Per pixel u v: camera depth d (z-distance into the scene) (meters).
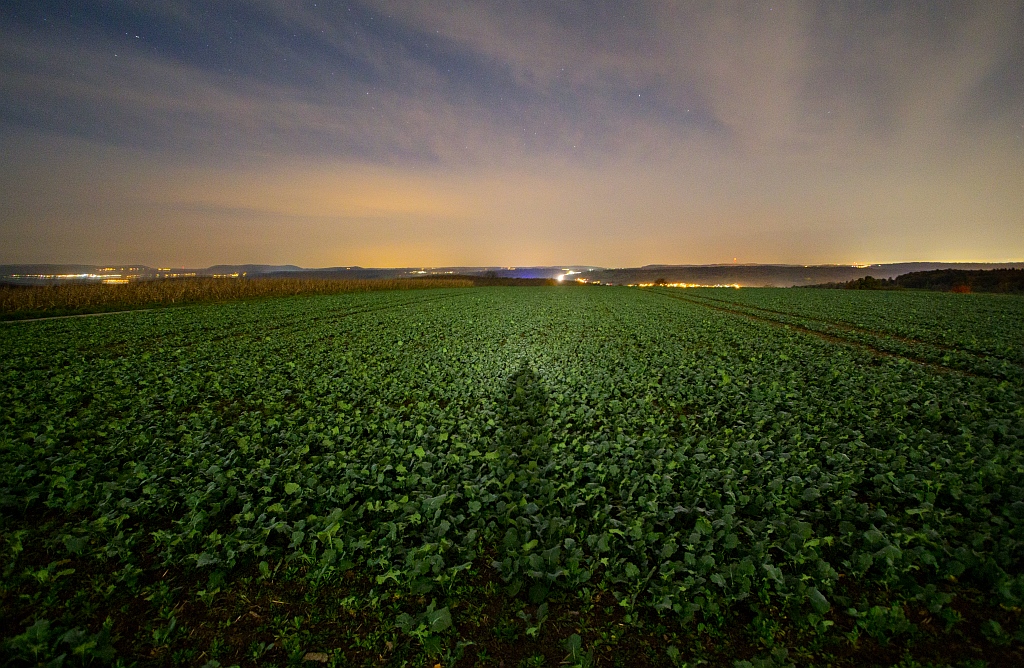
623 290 78.44
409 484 6.35
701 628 4.12
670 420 9.16
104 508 5.77
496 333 22.41
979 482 6.10
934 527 5.25
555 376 12.77
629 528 5.17
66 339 18.91
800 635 4.08
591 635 4.14
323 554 4.81
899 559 4.64
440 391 11.50
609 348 17.92
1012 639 3.88
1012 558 4.64
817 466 6.71
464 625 4.27
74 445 7.83
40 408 9.59
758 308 36.44
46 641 3.76
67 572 4.59
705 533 5.12
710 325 25.27
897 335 20.98
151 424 8.97
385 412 9.69
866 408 9.55
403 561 4.88
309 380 12.84
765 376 12.65
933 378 11.93
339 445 7.94
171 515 5.82
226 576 4.79
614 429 8.73
